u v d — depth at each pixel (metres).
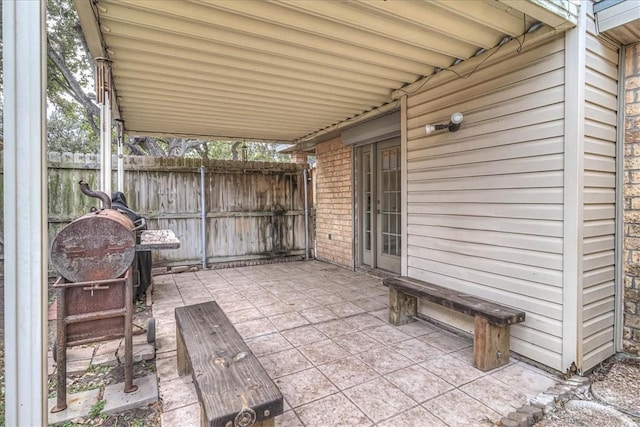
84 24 2.28
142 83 3.46
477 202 2.91
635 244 2.54
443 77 3.17
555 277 2.39
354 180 5.90
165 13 2.18
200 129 5.66
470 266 2.97
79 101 8.52
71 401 2.13
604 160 2.48
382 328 3.29
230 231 6.38
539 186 2.46
